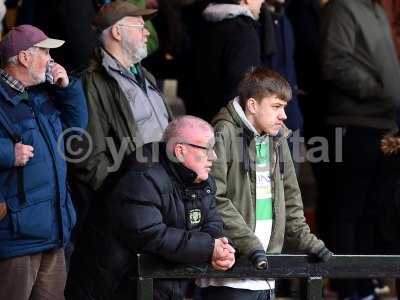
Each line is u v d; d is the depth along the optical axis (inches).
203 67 1093.1
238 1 1091.3
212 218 812.6
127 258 784.9
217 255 768.3
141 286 766.5
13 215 836.0
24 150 835.4
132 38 963.3
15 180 839.1
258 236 872.9
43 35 863.7
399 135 1021.8
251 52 1072.2
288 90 859.4
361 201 1202.0
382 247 1080.8
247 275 781.3
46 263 864.3
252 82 858.8
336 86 1197.7
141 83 981.2
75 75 962.1
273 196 877.2
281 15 1172.5
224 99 1077.8
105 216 791.1
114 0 1073.5
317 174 1234.0
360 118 1195.9
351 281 1219.9
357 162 1198.3
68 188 887.1
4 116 844.0
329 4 1202.6
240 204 863.7
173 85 1344.7
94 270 792.3
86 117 912.3
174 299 802.8
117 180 789.9
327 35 1192.8
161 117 980.6
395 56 1214.3
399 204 984.9
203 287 869.8
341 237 1200.8
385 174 1001.5
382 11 1219.9
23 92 859.4
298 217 896.9
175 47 1192.2
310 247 887.1
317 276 788.6
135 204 773.3
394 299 1274.6
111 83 954.7
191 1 1215.6
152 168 783.7
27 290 846.5
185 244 765.3
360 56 1194.0
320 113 1222.3
